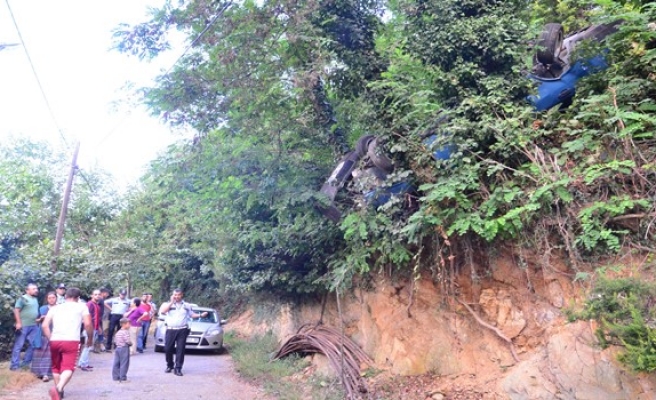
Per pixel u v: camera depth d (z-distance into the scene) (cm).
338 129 920
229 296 2366
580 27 827
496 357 657
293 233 945
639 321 404
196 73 863
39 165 2070
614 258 523
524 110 639
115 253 2053
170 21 859
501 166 597
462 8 719
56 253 1521
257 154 880
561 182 540
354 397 774
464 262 702
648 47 619
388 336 839
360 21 840
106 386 917
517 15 764
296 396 848
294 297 1235
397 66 786
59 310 740
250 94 856
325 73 791
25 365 1002
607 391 493
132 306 1505
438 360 732
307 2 817
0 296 1065
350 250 894
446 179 638
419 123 676
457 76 683
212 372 1156
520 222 573
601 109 573
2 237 1574
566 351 544
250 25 854
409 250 757
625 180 541
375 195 727
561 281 581
